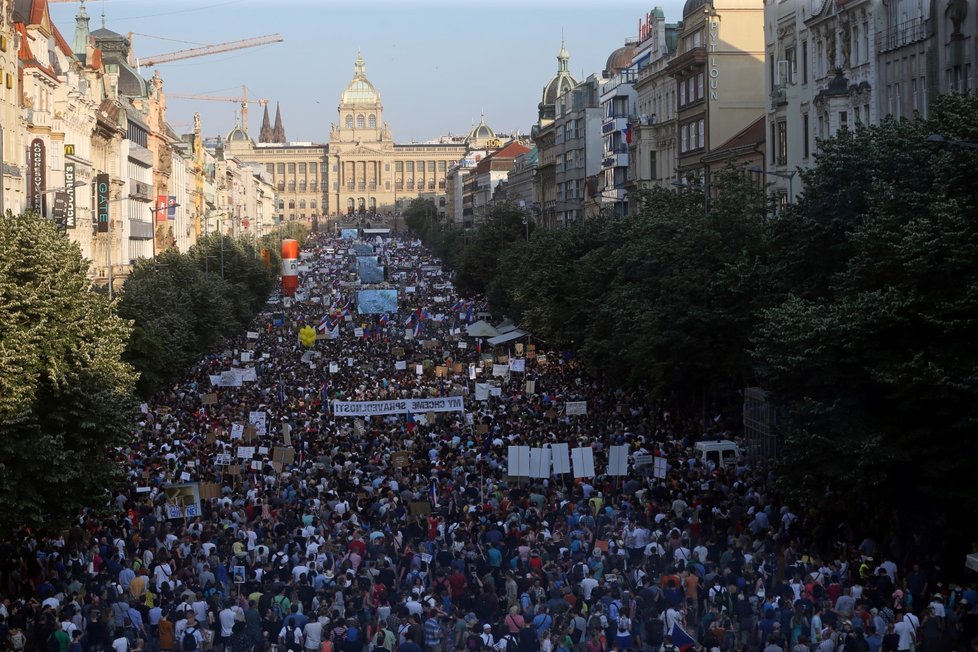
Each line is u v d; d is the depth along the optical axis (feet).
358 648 103.86
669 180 441.68
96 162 453.17
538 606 110.73
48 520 139.13
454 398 221.66
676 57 412.98
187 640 105.60
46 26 366.43
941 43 225.35
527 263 392.88
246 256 514.68
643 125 461.78
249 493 163.73
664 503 152.35
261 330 451.12
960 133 136.56
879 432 133.08
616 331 235.81
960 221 129.29
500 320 442.91
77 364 149.79
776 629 103.24
